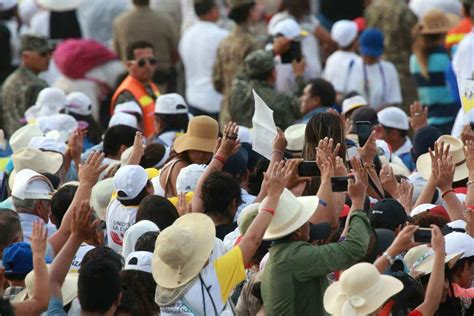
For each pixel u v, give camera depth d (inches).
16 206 1323.8
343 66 2193.7
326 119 1293.1
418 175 1456.7
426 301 1090.1
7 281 1186.0
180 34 2625.5
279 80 2037.4
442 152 1275.8
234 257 1091.9
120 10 2546.8
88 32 2544.3
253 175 1469.0
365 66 2194.9
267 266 1113.4
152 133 1898.4
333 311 1055.0
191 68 2338.8
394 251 1085.8
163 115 1744.6
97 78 2165.4
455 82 2166.6
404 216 1171.3
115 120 1743.4
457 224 1233.4
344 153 1291.8
